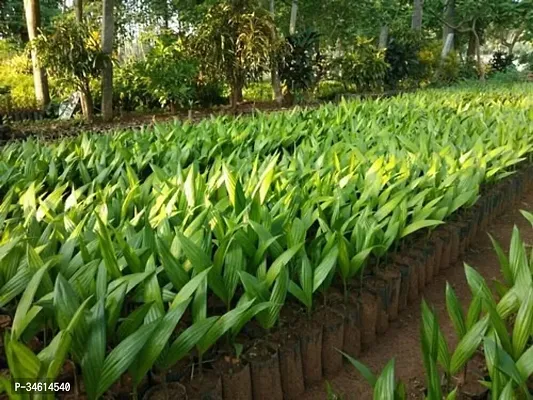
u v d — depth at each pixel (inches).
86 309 59.2
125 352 53.9
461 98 319.6
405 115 237.1
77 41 335.9
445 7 773.3
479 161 141.6
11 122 348.5
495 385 53.0
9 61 577.0
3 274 72.9
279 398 74.5
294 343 76.3
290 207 100.4
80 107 401.4
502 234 150.6
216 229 86.4
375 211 108.1
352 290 92.4
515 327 61.1
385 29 598.2
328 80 536.1
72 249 76.5
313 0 657.0
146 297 65.5
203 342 63.7
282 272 70.9
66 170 134.9
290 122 213.9
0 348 72.6
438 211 108.8
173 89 391.9
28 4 368.8
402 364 87.3
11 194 108.1
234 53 395.9
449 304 66.5
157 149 159.3
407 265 103.9
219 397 66.1
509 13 716.0
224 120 224.8
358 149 147.4
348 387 81.7
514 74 726.5
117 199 105.3
